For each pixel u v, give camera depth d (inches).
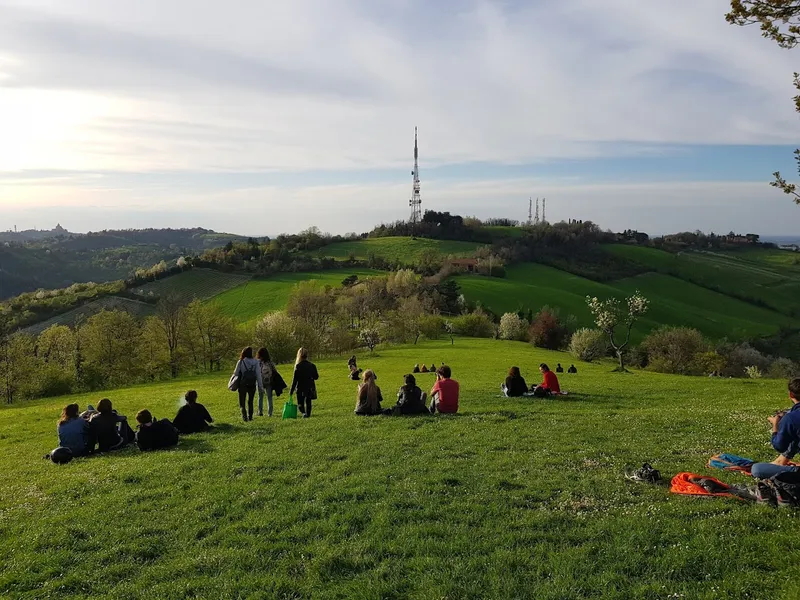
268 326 2908.5
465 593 271.4
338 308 4367.6
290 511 393.4
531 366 2262.6
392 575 297.0
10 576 326.3
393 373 1966.0
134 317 3065.9
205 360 3006.9
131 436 706.8
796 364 3489.2
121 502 442.6
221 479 486.6
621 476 438.3
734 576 269.1
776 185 541.3
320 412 895.1
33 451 770.8
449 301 5029.5
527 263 6353.3
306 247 7342.5
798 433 363.6
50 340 2861.7
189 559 332.5
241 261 6353.3
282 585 294.7
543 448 546.6
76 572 328.2
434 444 573.3
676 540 309.9
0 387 2399.1
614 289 5506.9
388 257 6889.8
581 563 291.1
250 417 843.4
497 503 386.0
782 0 496.1
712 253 7145.7
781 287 5664.4
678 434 602.2
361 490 425.4
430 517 369.7
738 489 379.2
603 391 1164.5
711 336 4293.8
